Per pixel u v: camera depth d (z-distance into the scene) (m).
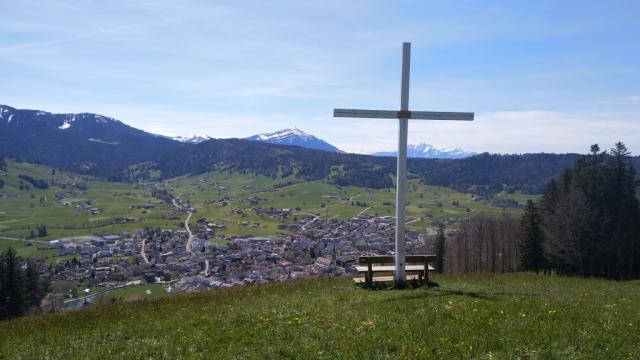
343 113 17.91
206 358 10.59
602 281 24.20
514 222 78.56
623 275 56.25
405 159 18.08
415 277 19.22
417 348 10.01
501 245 74.62
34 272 55.78
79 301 70.19
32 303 54.75
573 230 56.06
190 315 15.23
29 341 13.84
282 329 12.24
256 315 14.15
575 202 56.97
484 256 76.31
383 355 9.80
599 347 9.69
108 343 12.53
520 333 10.50
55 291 72.44
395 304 14.44
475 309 12.79
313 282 23.36
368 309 13.97
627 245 56.47
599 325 11.05
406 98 17.95
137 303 19.69
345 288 19.30
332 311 14.12
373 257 18.95
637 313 12.27
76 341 13.09
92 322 15.91
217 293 21.12
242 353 10.71
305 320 13.12
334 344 10.69
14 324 17.62
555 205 64.12
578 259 56.44
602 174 61.75
